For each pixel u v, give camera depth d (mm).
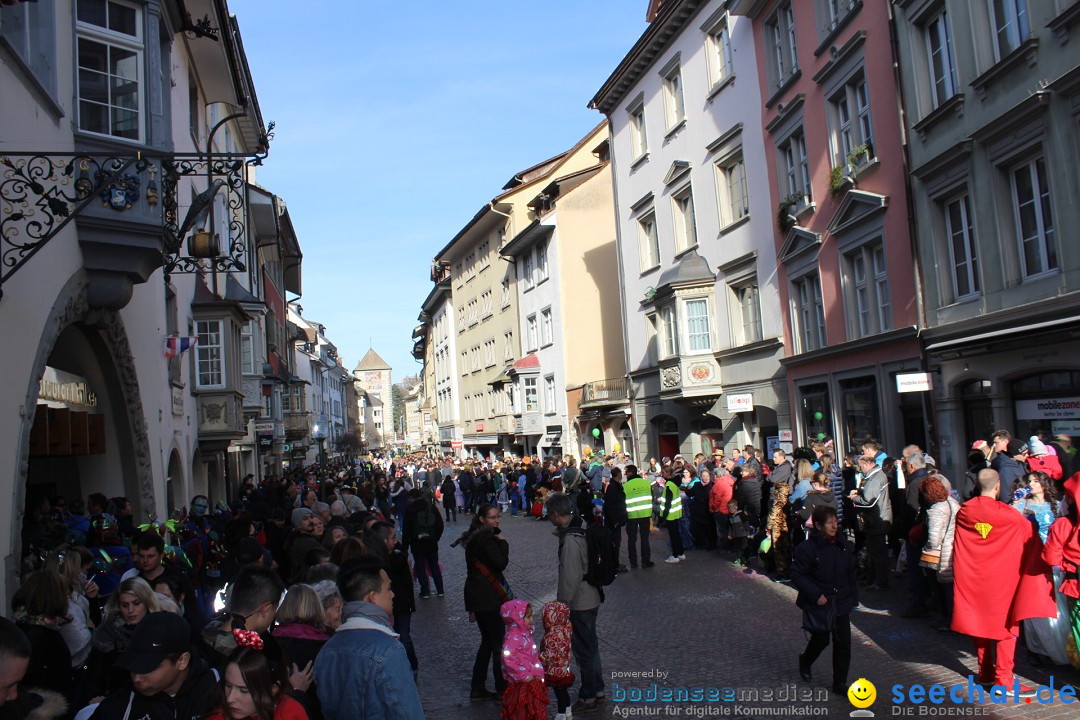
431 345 72625
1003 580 6758
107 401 11688
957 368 14203
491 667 8852
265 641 3590
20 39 8062
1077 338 11445
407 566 8484
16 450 7445
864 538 11781
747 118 21938
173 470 16000
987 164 13172
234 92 20406
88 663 4906
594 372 35938
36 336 7938
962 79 13633
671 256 26312
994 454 9852
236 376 19391
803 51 19078
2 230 7027
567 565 7238
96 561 7570
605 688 7699
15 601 4879
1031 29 11953
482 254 49625
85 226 9094
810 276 19562
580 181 36812
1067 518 6633
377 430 151250
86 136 9328
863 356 17188
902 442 16203
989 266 13266
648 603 11539
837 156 17984
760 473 14820
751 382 22266
